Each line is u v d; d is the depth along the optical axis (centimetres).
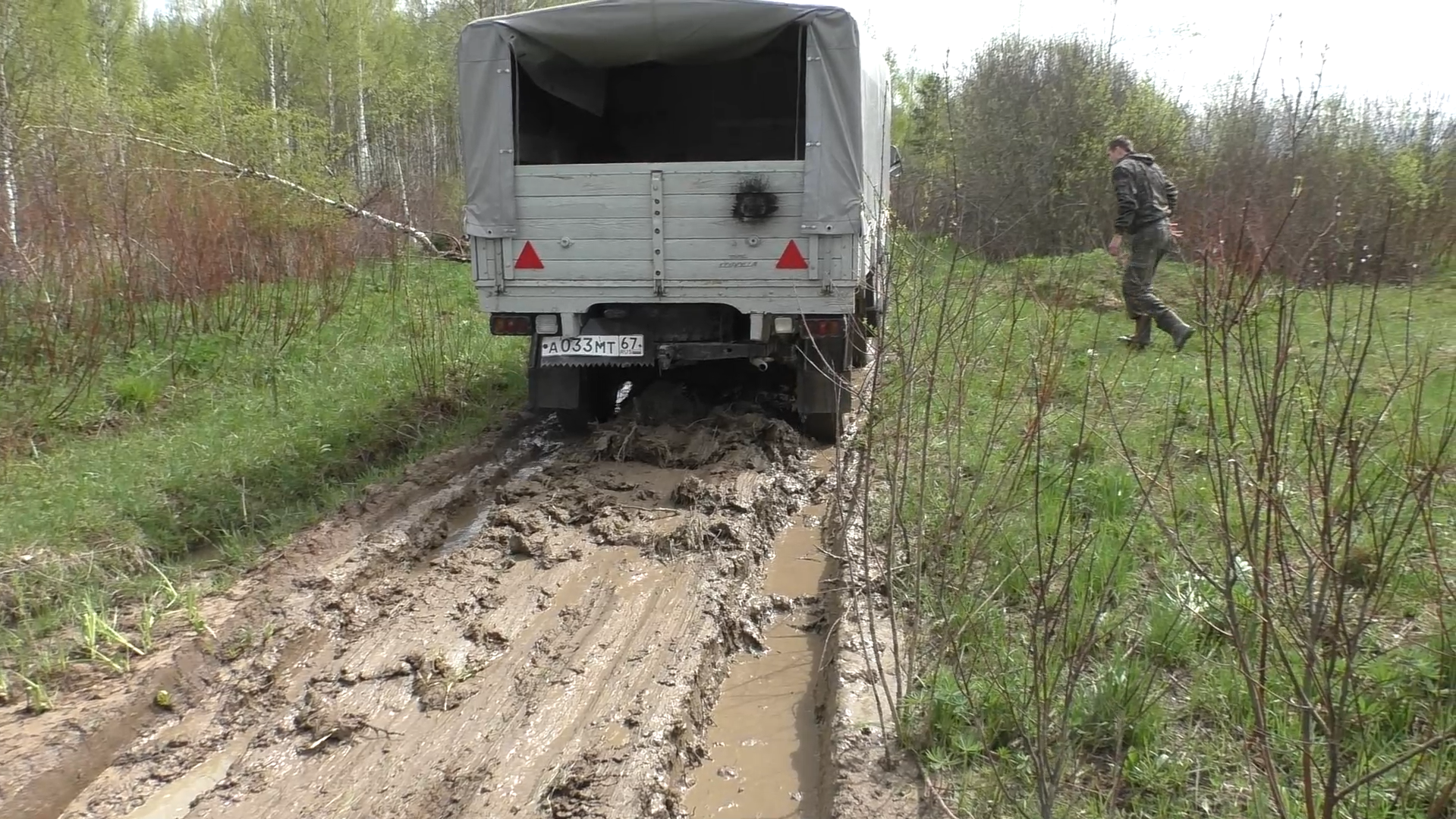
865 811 290
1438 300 1041
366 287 1209
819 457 655
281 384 789
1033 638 280
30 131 1041
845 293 596
